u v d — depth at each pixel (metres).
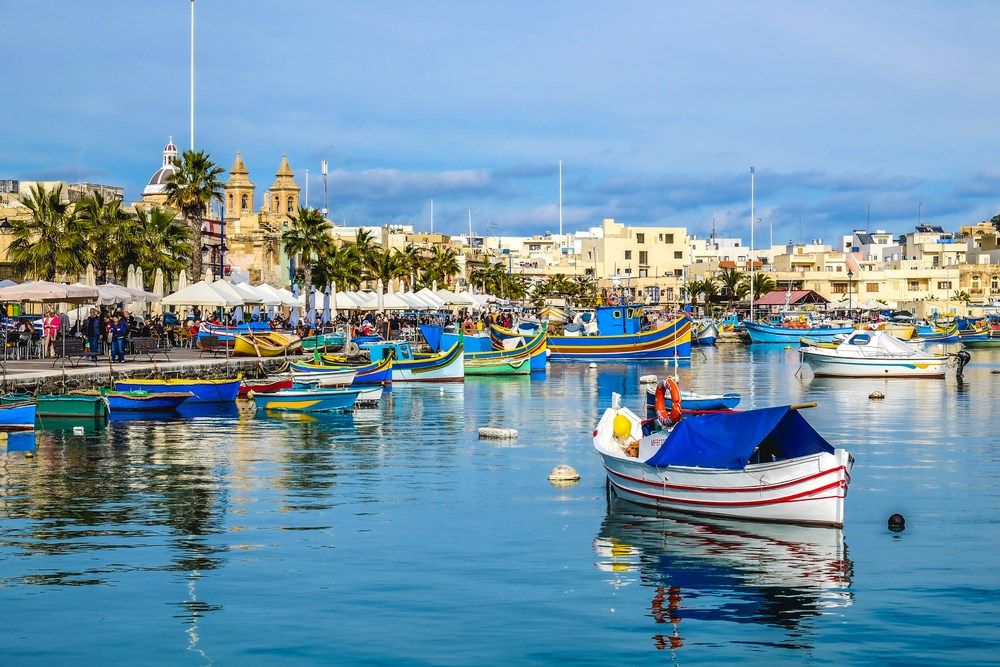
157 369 51.94
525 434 41.88
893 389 67.50
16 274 78.94
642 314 118.44
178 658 16.61
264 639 17.39
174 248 77.44
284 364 65.62
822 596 19.62
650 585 20.28
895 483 31.00
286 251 99.31
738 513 25.09
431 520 25.67
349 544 23.30
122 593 19.69
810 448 25.34
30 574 20.84
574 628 17.94
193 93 88.62
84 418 43.91
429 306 99.81
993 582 20.50
